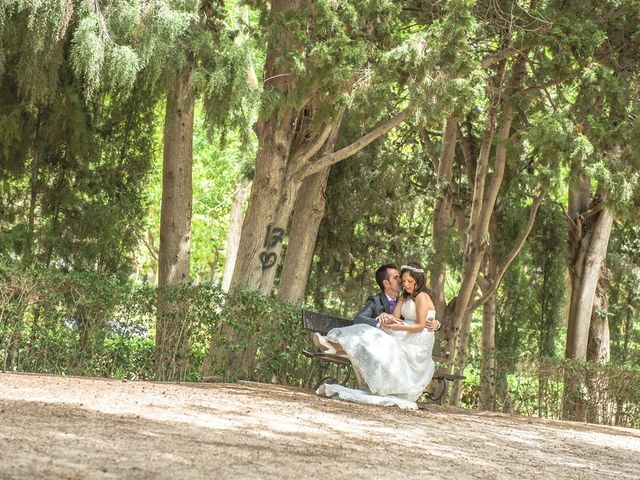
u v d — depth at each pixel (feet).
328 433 24.03
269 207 48.42
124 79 37.14
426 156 69.41
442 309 62.39
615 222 79.30
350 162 61.00
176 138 48.37
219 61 40.24
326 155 49.21
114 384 30.63
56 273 35.55
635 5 51.42
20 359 35.09
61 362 36.04
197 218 127.24
